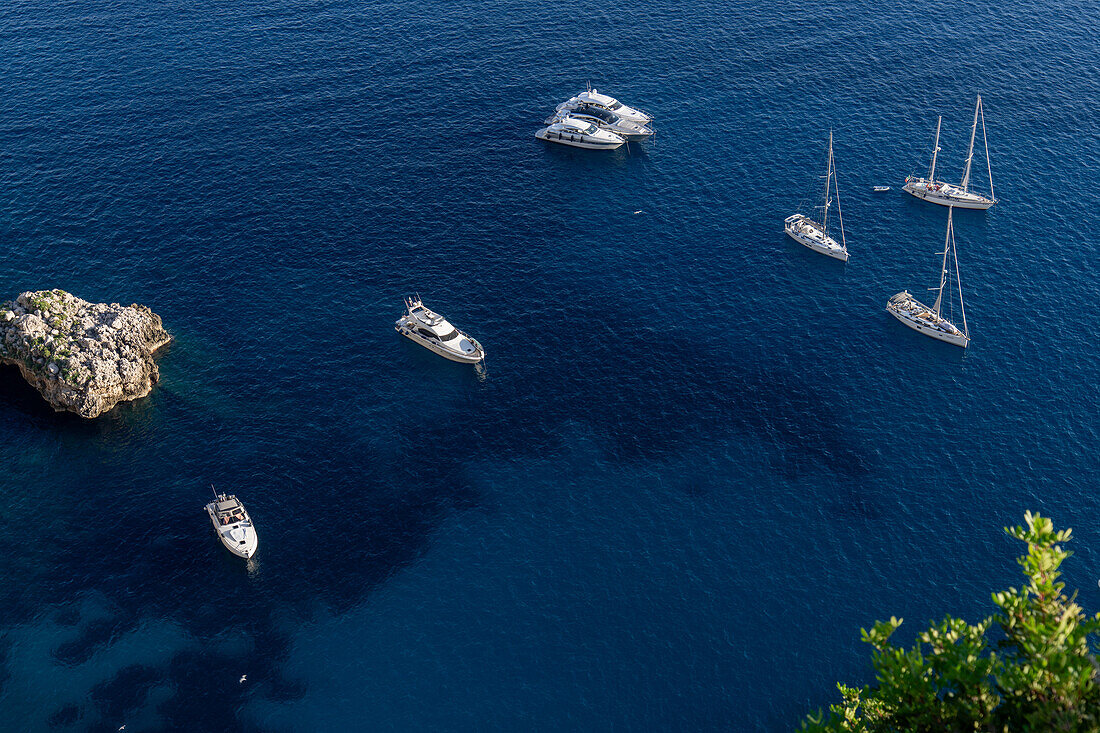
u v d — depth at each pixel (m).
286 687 96.81
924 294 141.75
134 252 146.12
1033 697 39.00
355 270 144.75
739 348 133.62
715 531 110.94
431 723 94.25
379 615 103.06
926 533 110.69
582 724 94.19
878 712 44.34
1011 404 125.50
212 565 107.38
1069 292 141.25
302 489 115.44
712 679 97.62
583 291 142.38
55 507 113.44
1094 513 112.50
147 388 126.81
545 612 103.38
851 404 125.75
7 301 132.38
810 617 102.75
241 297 140.00
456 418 123.88
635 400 126.25
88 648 99.62
